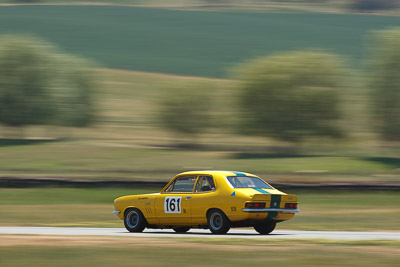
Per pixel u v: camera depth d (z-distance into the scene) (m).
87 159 196.75
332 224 71.31
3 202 105.06
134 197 56.31
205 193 52.53
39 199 108.94
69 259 34.91
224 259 34.88
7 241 43.66
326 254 36.97
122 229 60.72
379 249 39.56
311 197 109.56
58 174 152.00
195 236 49.88
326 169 171.25
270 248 39.66
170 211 53.84
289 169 173.00
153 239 45.47
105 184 119.94
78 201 107.50
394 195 110.44
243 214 50.16
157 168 177.88
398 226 69.12
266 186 53.69
